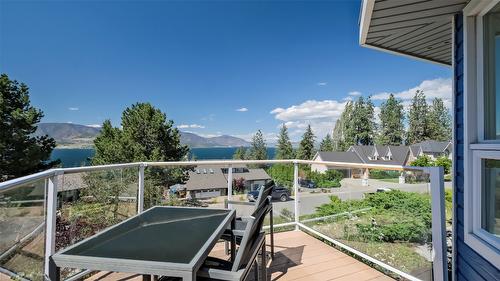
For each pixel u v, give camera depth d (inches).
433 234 82.6
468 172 72.5
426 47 114.7
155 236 62.6
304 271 103.9
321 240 135.9
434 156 1395.2
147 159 653.3
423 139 1577.3
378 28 94.7
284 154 1679.4
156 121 697.0
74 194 91.7
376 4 76.7
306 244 131.1
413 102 1617.9
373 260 105.5
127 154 657.6
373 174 106.9
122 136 692.7
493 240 62.0
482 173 68.8
